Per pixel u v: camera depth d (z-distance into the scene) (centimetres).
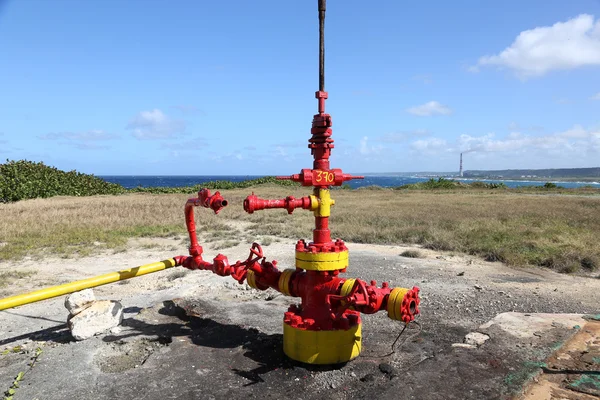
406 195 2988
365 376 351
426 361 359
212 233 1205
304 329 363
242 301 564
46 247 998
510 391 311
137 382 347
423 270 750
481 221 1302
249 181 3991
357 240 1086
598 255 797
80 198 2453
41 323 496
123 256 910
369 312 347
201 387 338
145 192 3316
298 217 1583
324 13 372
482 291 613
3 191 2348
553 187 4131
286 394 327
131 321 486
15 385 342
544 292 608
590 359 366
